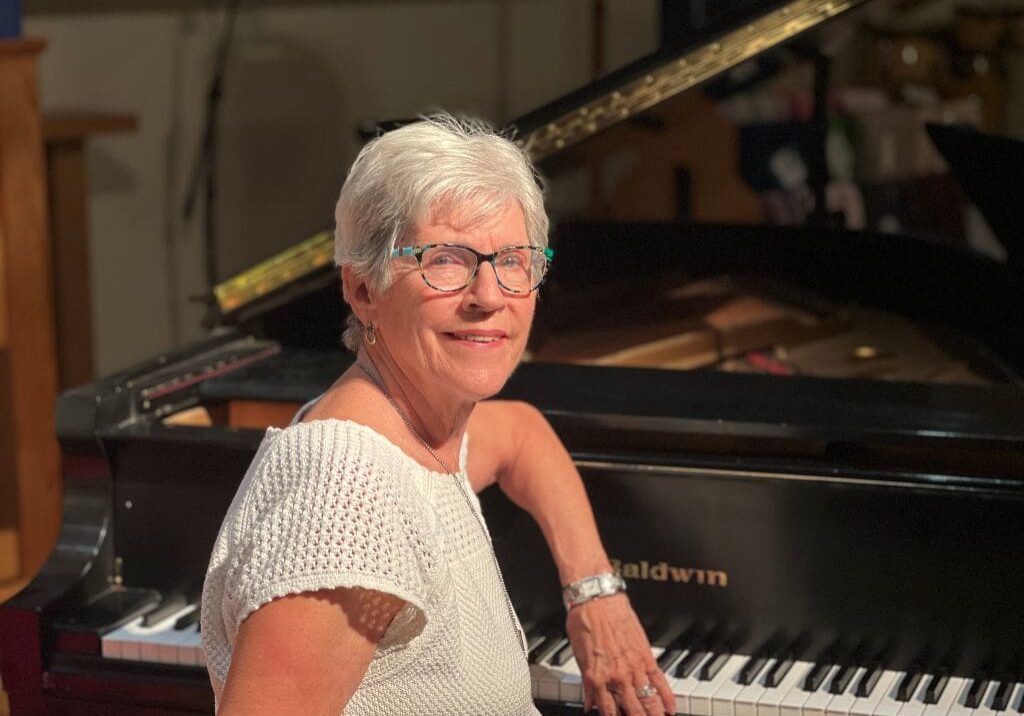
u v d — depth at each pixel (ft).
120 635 7.51
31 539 13.55
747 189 18.34
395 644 5.24
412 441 5.64
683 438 7.54
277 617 4.79
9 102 12.67
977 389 7.87
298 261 9.59
